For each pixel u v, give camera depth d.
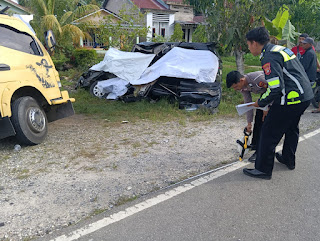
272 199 3.12
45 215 2.84
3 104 4.31
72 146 4.77
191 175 3.70
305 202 3.07
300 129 5.60
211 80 7.58
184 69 7.47
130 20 16.73
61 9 17.88
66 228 2.65
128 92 7.99
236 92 9.12
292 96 3.16
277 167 3.95
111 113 6.86
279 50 3.09
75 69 14.74
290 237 2.52
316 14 20.77
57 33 15.63
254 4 8.77
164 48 8.71
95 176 3.66
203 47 8.76
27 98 4.81
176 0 27.67
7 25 4.88
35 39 5.34
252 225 2.68
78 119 6.51
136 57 8.28
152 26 24.47
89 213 2.87
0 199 3.14
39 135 4.87
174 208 2.96
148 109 7.12
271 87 3.02
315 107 7.50
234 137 5.20
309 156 4.32
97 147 4.71
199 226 2.67
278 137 3.42
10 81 4.45
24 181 3.56
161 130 5.66
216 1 9.20
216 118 6.55
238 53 9.80
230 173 3.74
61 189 3.34
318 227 2.65
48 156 4.35
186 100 7.19
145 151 4.51
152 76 7.59
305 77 3.23
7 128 4.36
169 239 2.49
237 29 8.81
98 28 18.17
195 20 29.70
